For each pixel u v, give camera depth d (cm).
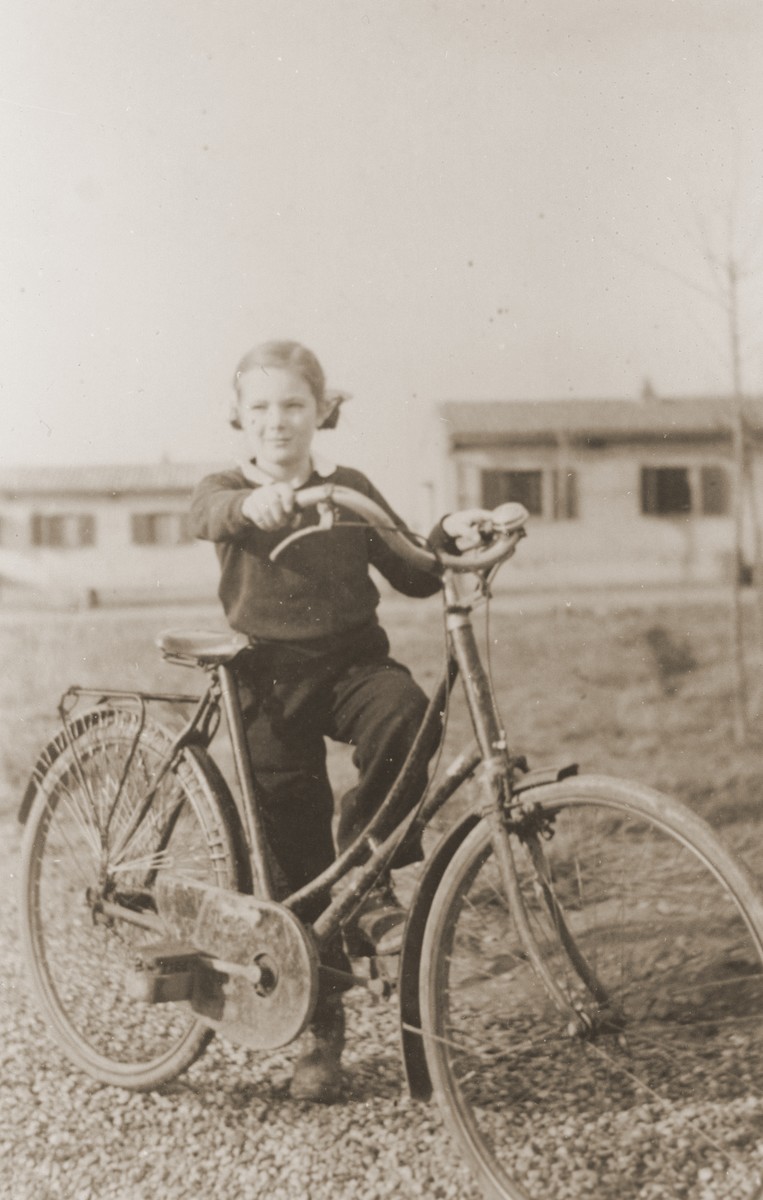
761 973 277
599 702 816
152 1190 248
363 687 272
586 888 279
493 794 234
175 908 274
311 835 283
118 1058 296
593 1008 230
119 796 295
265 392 285
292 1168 252
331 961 270
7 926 369
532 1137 248
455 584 248
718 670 930
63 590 1878
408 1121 266
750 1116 248
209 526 268
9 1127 273
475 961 260
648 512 1938
